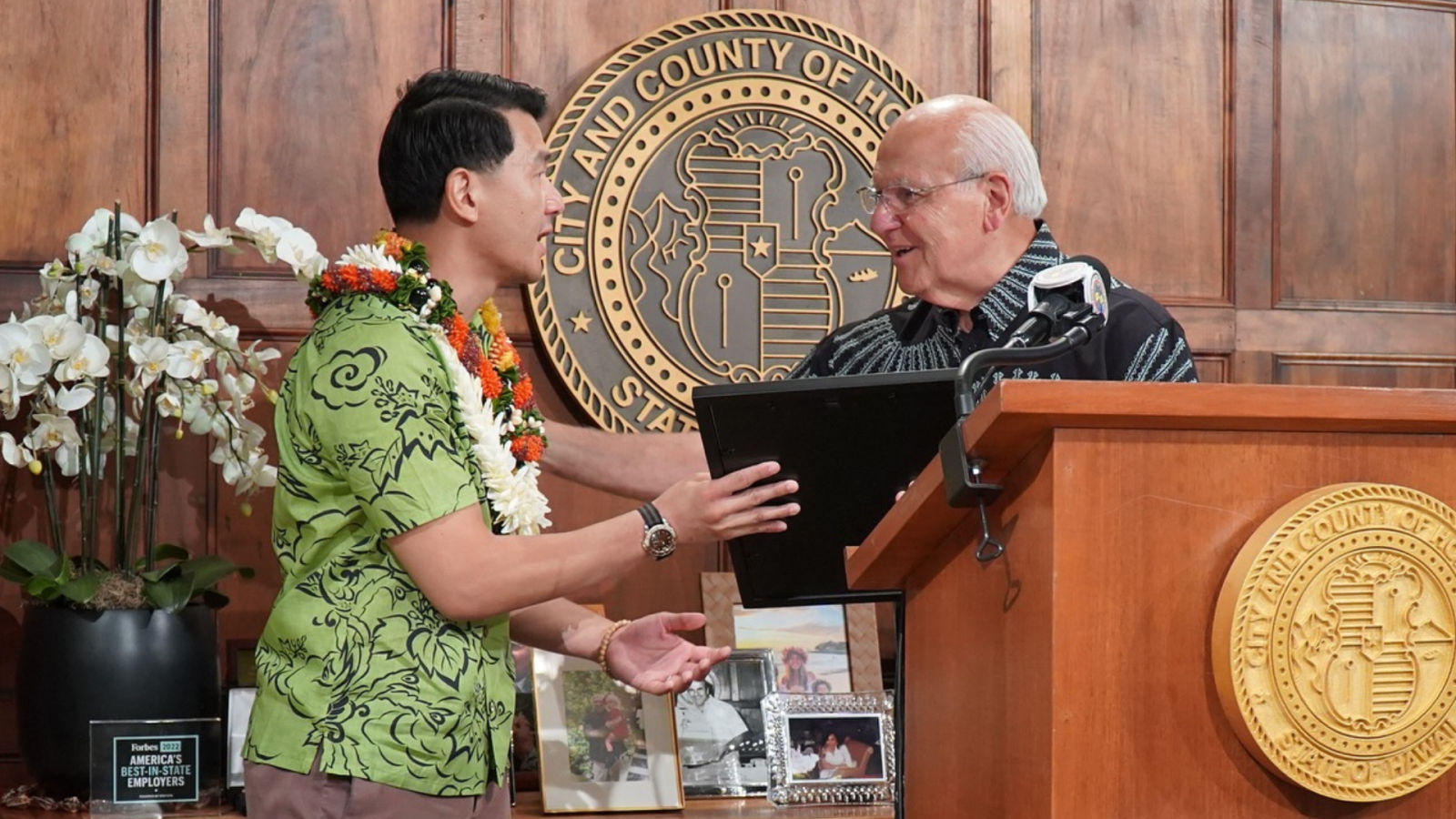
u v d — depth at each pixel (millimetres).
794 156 3602
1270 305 3883
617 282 3469
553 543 2162
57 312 2988
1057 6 3785
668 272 3514
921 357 2963
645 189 3506
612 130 3479
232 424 3031
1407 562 1282
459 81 2510
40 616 2881
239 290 3281
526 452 2453
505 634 2350
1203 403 1241
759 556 2262
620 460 3088
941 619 1520
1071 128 3779
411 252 2373
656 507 2186
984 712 1401
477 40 3438
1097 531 1259
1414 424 1296
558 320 3428
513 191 2482
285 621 2227
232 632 3264
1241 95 3889
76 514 3209
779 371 3570
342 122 3367
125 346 2967
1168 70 3848
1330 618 1264
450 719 2178
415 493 2133
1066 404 1222
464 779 2209
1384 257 3988
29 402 3086
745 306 3559
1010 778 1328
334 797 2150
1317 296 3936
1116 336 2684
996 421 1240
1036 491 1291
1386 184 3996
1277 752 1249
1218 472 1286
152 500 3018
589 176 3469
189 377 3025
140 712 2844
